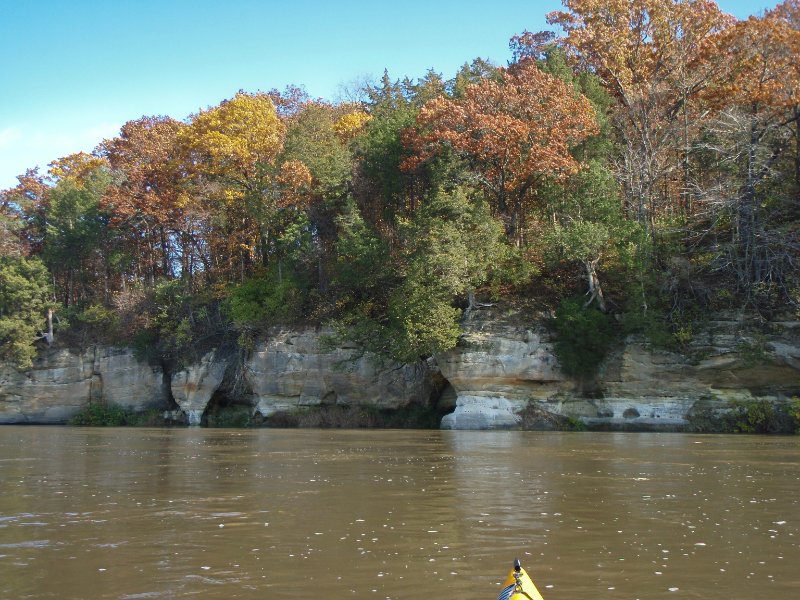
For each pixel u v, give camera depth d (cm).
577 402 4119
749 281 3909
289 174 5266
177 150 6175
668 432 3816
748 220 4103
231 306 5244
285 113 6938
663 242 4309
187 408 5284
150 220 6306
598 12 5153
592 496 1595
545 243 4409
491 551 1113
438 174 4694
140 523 1344
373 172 5238
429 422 4641
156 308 5672
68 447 3075
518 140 4644
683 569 1012
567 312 4122
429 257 4178
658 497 1579
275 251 5647
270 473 2053
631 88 4994
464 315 4362
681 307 4053
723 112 4297
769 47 4275
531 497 1588
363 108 7562
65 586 954
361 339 4622
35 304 5941
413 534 1230
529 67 4947
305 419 4800
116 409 5622
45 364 5869
